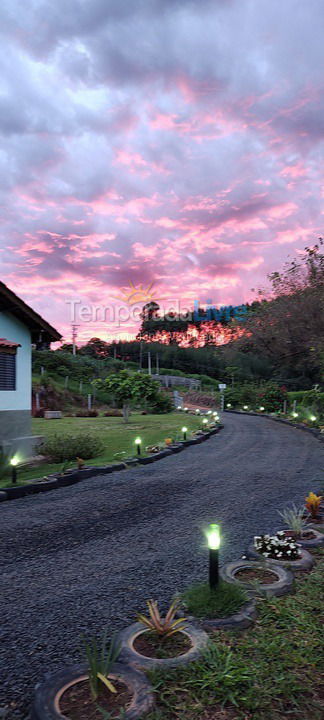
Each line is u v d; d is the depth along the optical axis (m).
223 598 3.49
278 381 46.69
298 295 22.83
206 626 3.21
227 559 4.71
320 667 2.76
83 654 2.96
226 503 7.30
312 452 13.89
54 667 2.83
